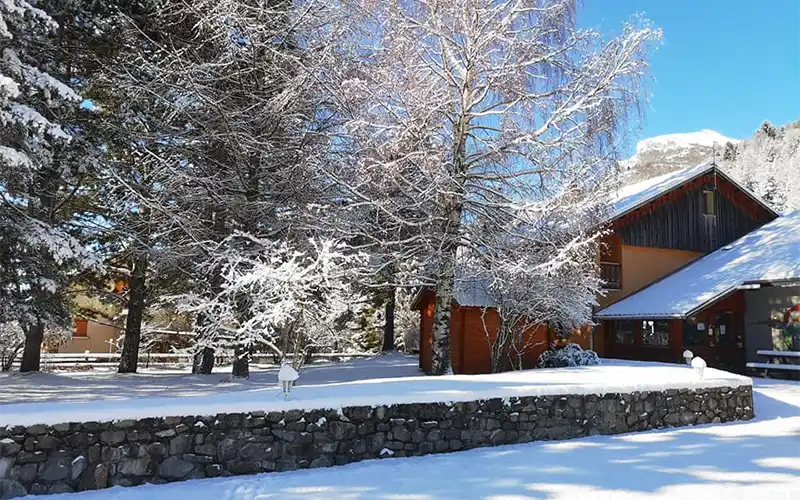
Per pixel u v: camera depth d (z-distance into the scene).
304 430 6.54
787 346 17.45
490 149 12.41
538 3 12.41
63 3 12.07
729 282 17.95
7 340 17.08
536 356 16.38
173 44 13.03
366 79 12.29
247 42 12.52
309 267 9.34
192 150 13.23
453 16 12.05
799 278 15.96
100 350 27.75
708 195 23.45
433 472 6.19
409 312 30.02
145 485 5.74
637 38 11.55
